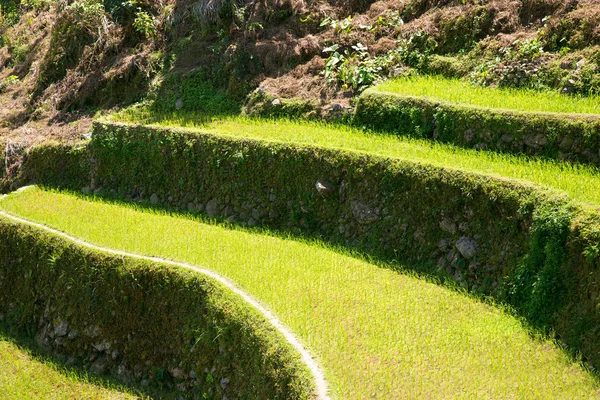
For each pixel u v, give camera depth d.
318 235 13.59
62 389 12.16
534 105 13.81
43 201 16.02
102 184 16.66
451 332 10.31
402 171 12.80
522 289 10.77
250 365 10.40
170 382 11.76
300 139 14.68
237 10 18.72
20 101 20.84
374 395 9.05
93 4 20.28
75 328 12.95
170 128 15.91
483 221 11.78
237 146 14.82
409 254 12.47
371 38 17.59
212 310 11.27
